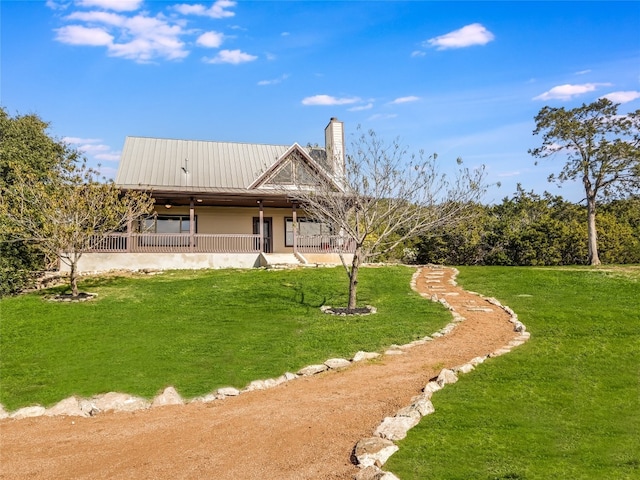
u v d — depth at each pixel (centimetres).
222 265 2336
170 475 592
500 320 1284
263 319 1351
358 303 1527
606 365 902
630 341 1038
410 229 1588
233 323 1315
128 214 1803
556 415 696
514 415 696
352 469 563
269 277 1911
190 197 2325
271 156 2892
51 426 805
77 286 1819
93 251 2189
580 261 3173
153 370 1000
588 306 1366
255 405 825
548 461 566
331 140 2748
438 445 606
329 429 694
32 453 700
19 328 1280
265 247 2669
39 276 2025
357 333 1187
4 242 1798
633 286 1586
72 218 1620
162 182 2536
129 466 630
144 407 861
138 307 1491
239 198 2367
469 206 1622
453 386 811
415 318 1320
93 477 606
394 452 590
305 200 1620
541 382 823
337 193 1552
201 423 764
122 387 927
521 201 4016
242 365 1015
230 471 590
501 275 1962
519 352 988
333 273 1994
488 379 841
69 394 911
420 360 990
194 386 923
